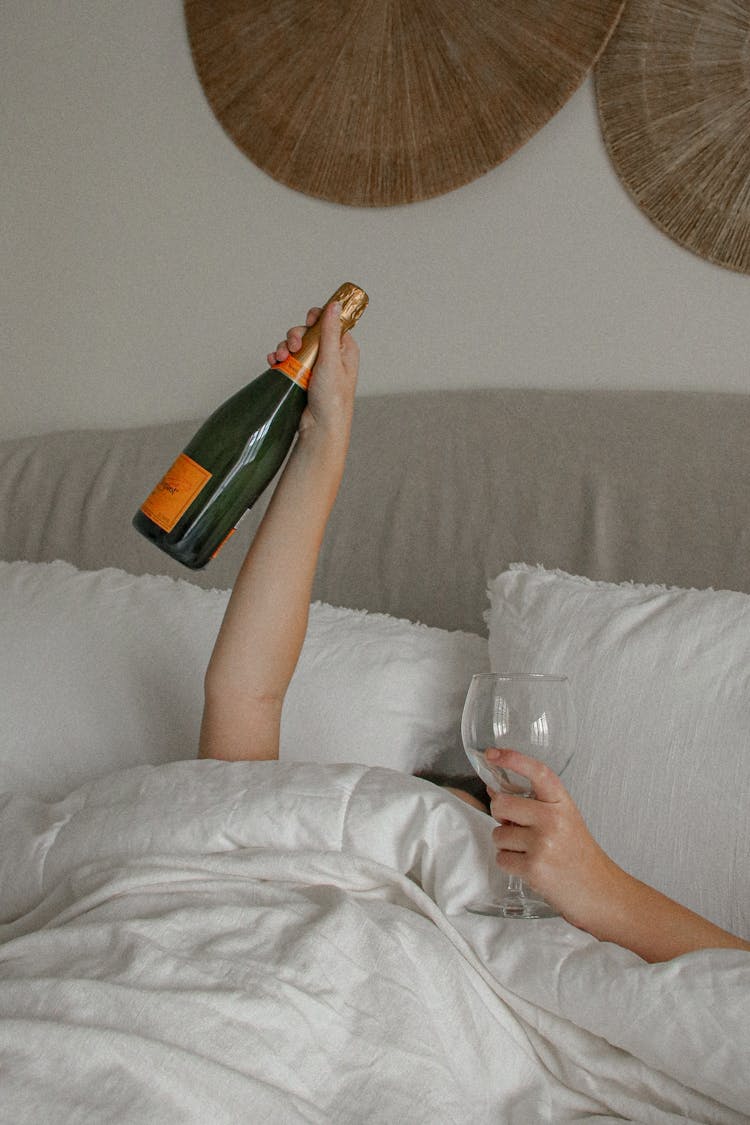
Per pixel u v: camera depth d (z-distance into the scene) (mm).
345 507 1691
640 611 1167
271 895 874
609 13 1686
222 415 1100
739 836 986
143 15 2104
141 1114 614
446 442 1659
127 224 2125
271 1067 687
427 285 1854
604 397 1600
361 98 1873
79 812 1030
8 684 1421
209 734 1183
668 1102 772
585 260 1740
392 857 920
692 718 1053
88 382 2158
